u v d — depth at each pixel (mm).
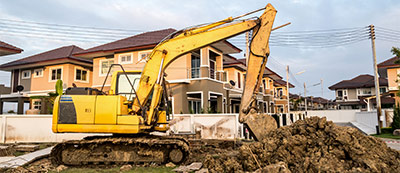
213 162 7227
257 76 7848
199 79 18250
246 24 8078
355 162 5785
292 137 6699
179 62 18734
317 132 6668
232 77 26891
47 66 24500
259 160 6578
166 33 20875
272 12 8031
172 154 8070
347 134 6246
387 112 22875
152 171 7324
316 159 5965
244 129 13609
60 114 7777
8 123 13484
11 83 26734
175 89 18125
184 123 13891
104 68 21422
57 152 8109
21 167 7852
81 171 7504
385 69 30234
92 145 7996
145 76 8117
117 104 7766
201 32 8258
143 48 19188
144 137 8391
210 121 13797
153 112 8078
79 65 24547
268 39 7930
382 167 5590
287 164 6281
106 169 7711
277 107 46000
